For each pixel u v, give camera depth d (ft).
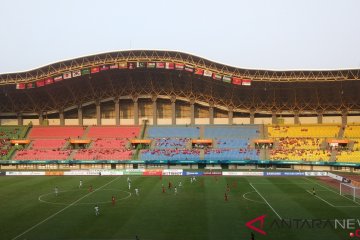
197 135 387.14
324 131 378.32
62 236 141.90
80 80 387.55
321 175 295.48
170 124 409.69
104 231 147.64
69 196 216.13
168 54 358.84
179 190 232.73
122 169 321.32
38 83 367.66
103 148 370.73
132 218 166.40
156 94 406.00
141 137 386.93
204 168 339.77
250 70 352.69
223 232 145.18
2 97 412.57
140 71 378.32
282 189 236.43
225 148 362.33
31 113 424.46
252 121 403.13
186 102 411.75
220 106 404.77
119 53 358.43
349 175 289.94
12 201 203.21
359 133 369.09
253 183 260.21
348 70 335.88
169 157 346.54
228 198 207.92
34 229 150.82
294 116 399.44
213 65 361.51
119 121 414.41
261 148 359.05
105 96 410.93
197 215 170.81
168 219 164.25
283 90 377.71
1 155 361.92
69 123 421.59
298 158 334.44
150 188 240.53
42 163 351.05
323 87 366.63
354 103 380.17
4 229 151.12
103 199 207.21
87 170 309.22
